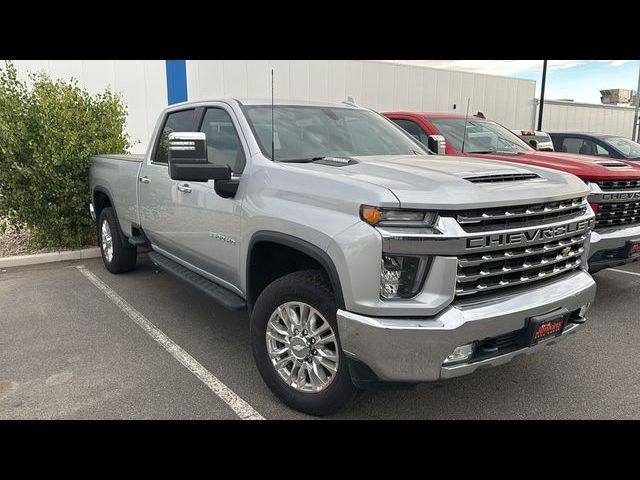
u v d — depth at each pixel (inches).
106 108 295.3
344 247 105.2
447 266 101.8
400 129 185.0
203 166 133.7
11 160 271.4
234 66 466.9
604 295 223.6
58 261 282.8
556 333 118.4
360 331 103.9
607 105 877.8
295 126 156.2
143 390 140.2
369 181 109.7
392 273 103.0
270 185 129.3
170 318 194.9
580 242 132.0
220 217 148.1
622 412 130.1
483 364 108.2
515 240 109.8
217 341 173.5
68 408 131.0
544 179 129.4
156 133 198.1
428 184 108.8
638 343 172.2
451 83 659.4
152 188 192.5
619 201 201.8
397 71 599.2
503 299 111.0
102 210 257.0
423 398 136.3
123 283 239.5
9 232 324.2
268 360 131.6
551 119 800.3
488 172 122.2
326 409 121.5
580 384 144.2
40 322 190.7
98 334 179.3
